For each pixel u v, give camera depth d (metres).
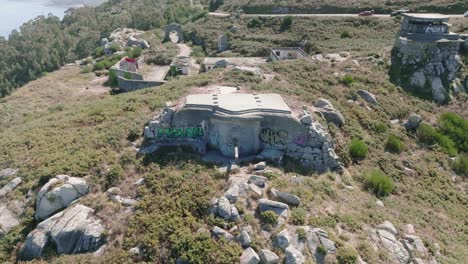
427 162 25.45
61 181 18.95
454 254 17.41
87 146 22.44
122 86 51.09
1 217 18.42
